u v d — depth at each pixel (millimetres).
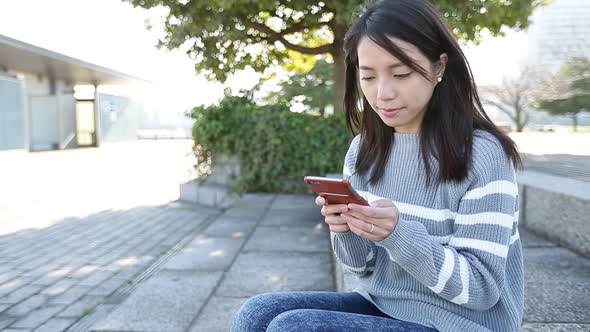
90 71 20547
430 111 1196
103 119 25516
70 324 3021
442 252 1046
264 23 6715
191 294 3336
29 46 15469
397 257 1060
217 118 7516
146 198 8148
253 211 6316
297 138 7332
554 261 3045
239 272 3816
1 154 18344
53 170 12656
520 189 4094
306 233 5137
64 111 23344
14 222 6145
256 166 7391
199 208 7211
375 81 1160
